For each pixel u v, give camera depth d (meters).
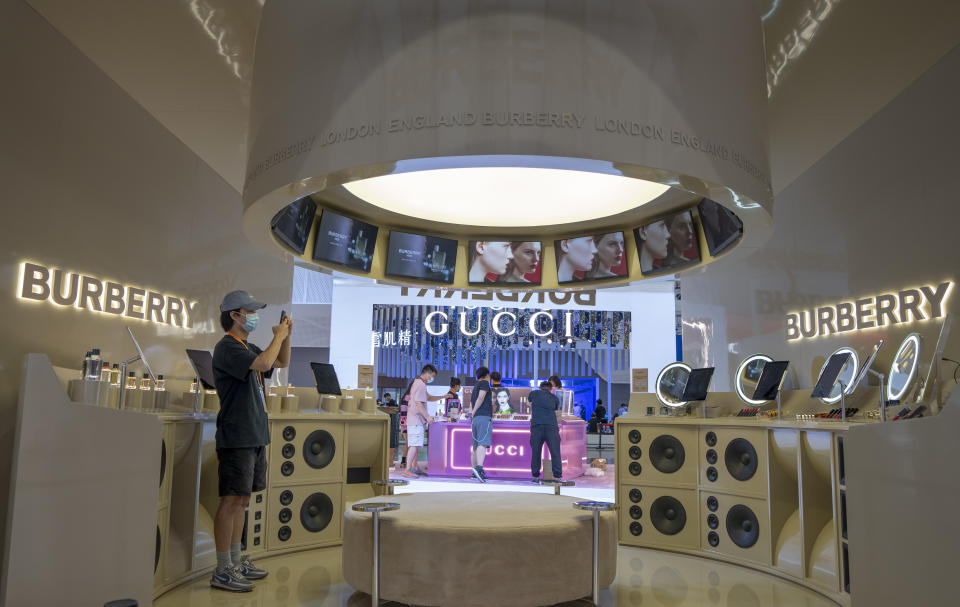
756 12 3.14
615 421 5.15
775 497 4.16
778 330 5.29
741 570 4.20
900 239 3.90
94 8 3.36
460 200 4.13
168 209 4.39
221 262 5.14
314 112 2.70
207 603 3.34
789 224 5.16
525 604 3.06
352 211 4.26
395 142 2.52
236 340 3.66
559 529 3.16
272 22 3.00
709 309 6.53
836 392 4.23
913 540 2.30
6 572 2.36
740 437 4.44
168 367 4.38
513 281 4.66
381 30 2.60
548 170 3.69
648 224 4.27
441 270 4.54
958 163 3.45
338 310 14.45
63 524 2.46
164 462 3.43
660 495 4.89
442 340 14.90
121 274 3.87
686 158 2.62
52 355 3.29
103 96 3.72
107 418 2.60
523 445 9.34
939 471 2.13
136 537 2.71
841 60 3.84
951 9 3.25
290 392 4.98
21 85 3.09
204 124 4.62
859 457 2.78
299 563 4.23
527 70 2.50
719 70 2.79
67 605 2.45
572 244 4.61
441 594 3.05
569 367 17.53
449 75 2.51
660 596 3.59
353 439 5.05
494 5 2.53
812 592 3.69
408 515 3.33
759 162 2.93
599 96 2.52
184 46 3.75
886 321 4.02
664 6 2.66
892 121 3.99
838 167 4.54
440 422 9.59
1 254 2.97
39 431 2.46
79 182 3.50
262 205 2.98
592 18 2.55
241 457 3.57
